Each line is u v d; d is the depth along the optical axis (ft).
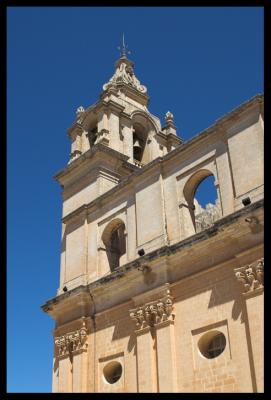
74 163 121.80
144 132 134.51
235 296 72.28
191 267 81.15
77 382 93.71
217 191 82.17
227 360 69.67
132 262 89.40
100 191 112.78
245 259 71.41
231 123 83.30
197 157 88.89
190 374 73.97
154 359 80.33
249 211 71.41
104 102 124.67
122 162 118.83
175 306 81.10
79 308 101.09
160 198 92.53
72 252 111.96
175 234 87.51
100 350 93.35
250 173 77.00
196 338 75.77
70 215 116.16
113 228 106.42
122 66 146.61
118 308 92.73
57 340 103.40
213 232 77.25
